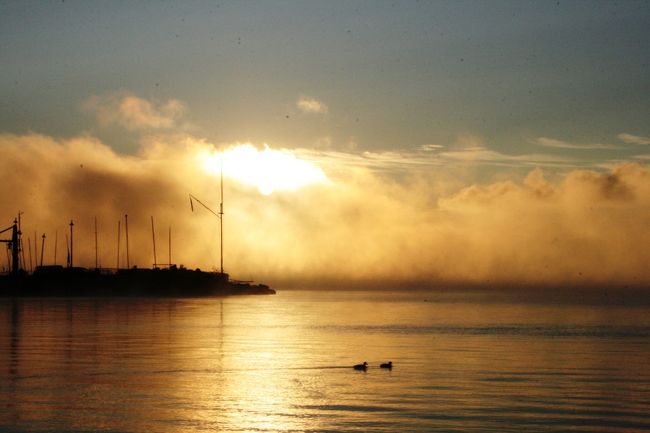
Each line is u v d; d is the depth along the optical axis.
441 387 41.50
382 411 34.88
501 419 33.44
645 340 75.62
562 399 38.00
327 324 100.25
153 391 39.69
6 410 34.72
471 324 103.38
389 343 69.75
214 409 35.09
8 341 68.31
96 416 33.56
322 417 33.53
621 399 38.12
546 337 79.38
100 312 126.94
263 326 93.88
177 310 139.62
